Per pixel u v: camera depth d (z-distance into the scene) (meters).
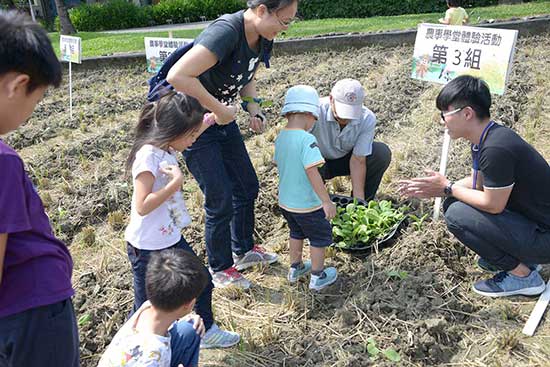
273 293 4.01
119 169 6.28
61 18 18.70
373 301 3.60
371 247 4.20
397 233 4.31
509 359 3.16
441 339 3.30
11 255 2.00
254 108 4.07
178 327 2.80
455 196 3.63
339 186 5.39
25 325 2.06
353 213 4.39
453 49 4.34
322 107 4.53
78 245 4.81
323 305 3.78
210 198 3.71
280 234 4.78
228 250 3.94
